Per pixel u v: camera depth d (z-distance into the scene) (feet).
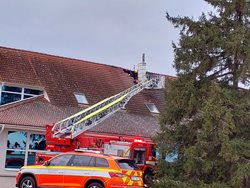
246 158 55.93
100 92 98.73
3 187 68.64
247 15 59.98
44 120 79.77
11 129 77.92
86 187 51.37
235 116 56.54
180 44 61.87
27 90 88.28
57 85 93.25
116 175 50.26
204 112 55.01
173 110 62.08
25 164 78.84
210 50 59.98
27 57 97.45
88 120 71.26
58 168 53.52
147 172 68.85
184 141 62.13
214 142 55.72
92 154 52.90
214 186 54.70
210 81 59.06
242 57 58.18
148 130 89.66
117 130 84.84
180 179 59.26
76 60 107.76
